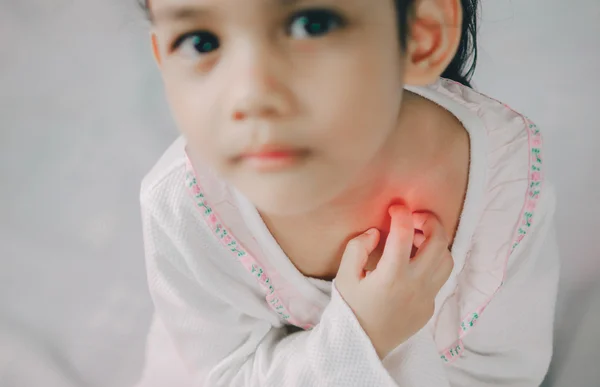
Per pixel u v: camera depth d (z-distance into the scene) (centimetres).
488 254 53
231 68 35
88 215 85
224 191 49
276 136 35
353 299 48
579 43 82
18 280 82
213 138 37
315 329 51
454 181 50
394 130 45
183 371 71
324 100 35
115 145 88
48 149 88
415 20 40
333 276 54
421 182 49
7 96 90
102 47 92
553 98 81
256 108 35
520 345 62
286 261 52
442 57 41
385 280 47
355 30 35
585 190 77
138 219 85
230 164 38
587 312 72
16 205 86
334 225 49
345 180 38
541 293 59
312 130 36
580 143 79
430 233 49
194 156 49
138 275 82
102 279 82
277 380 52
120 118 89
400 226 48
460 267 54
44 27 93
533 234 54
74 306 81
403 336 50
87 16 93
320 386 49
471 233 52
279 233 50
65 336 79
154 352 74
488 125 50
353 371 48
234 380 58
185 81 37
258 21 34
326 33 35
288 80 35
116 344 79
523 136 50
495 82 82
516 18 84
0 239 84
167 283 56
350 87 36
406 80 41
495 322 59
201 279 54
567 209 77
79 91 91
